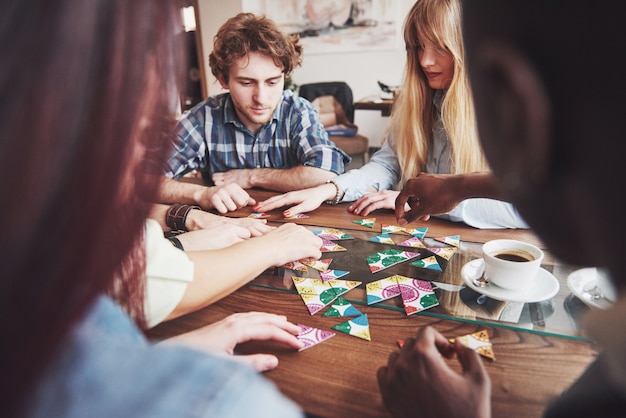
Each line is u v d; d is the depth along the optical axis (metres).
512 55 0.25
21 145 0.23
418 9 1.22
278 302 0.76
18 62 0.24
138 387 0.26
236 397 0.26
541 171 0.27
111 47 0.26
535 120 0.25
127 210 0.30
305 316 0.72
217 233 0.96
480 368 0.45
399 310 0.72
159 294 0.68
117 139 0.26
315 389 0.56
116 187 0.26
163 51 0.30
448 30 1.17
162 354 0.28
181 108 0.34
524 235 0.99
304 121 1.63
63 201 0.24
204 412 0.25
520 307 0.71
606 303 0.68
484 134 0.31
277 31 1.44
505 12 0.25
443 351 0.51
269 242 0.87
